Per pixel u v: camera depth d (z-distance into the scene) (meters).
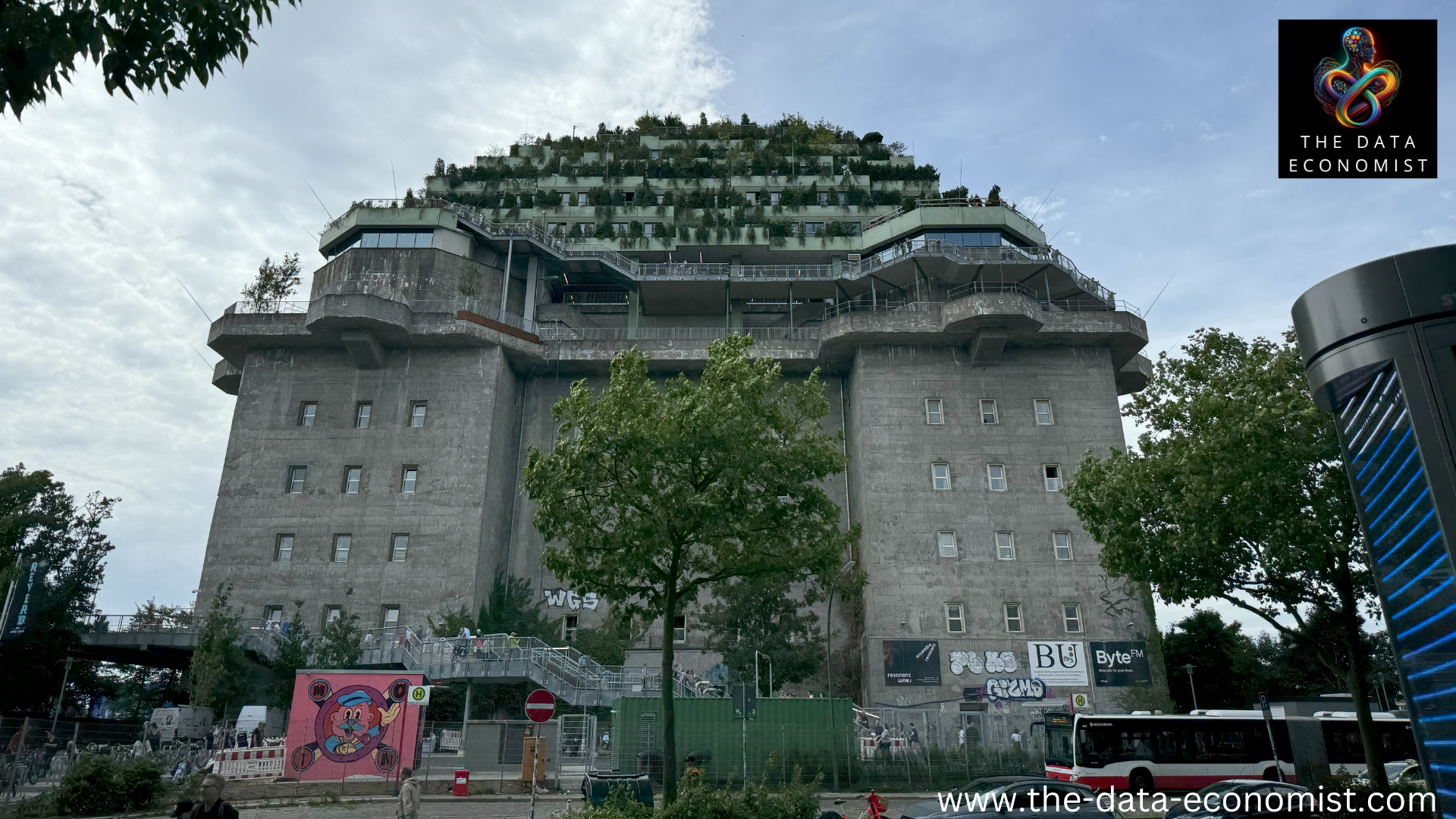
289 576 50.47
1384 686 52.62
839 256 67.31
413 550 50.97
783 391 22.61
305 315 55.09
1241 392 21.72
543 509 21.06
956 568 50.44
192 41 9.20
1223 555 22.36
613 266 62.22
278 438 53.69
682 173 72.69
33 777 24.42
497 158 74.38
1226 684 59.78
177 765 27.72
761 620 44.91
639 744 29.59
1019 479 52.50
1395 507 7.60
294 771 26.83
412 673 28.31
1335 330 7.96
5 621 45.38
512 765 30.44
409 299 58.03
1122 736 28.61
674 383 22.03
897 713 42.22
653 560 21.06
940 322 54.56
